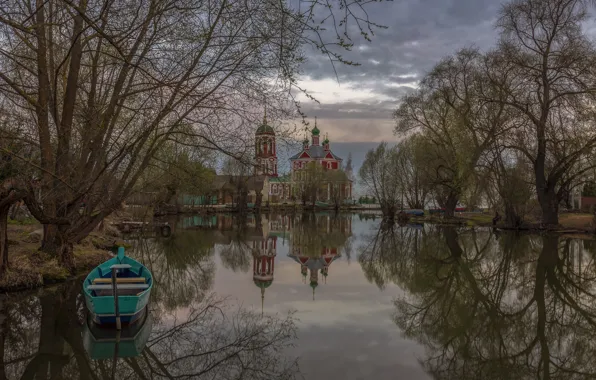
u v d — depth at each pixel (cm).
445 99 3538
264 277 1756
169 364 874
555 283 1650
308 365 861
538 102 3050
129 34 929
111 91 1423
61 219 1379
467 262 2098
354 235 3494
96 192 1407
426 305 1337
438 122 3788
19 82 1316
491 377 835
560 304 1362
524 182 3384
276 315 1200
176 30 1102
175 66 1161
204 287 1562
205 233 3459
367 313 1238
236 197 6994
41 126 1275
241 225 4409
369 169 5931
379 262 2131
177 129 1320
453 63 3525
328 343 991
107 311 949
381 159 5534
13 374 823
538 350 981
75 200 1416
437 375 828
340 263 2117
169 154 1545
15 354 906
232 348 955
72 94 1344
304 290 1523
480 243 2750
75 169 1331
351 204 9475
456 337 1053
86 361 884
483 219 4459
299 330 1073
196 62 1148
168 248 2538
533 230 3341
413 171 5019
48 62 1361
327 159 9975
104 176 1473
